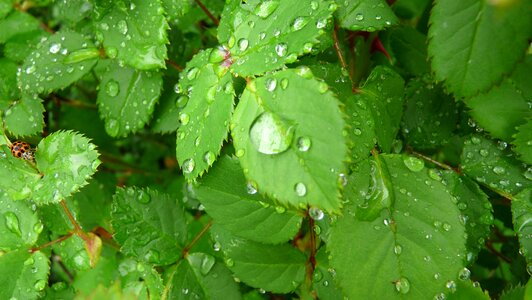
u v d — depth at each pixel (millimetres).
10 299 177
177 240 188
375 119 165
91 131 262
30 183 182
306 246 201
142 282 183
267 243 177
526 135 166
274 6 159
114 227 184
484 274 229
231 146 220
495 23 149
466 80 153
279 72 146
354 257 156
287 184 137
